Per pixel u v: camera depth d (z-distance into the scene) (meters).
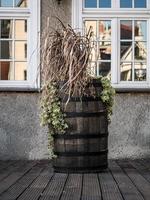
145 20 6.07
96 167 4.61
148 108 6.00
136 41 6.08
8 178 4.31
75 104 4.56
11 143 6.00
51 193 3.57
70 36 4.56
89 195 3.49
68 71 4.57
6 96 5.99
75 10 6.03
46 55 4.61
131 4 6.08
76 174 4.55
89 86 4.58
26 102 5.99
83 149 4.57
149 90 5.96
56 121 4.55
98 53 6.01
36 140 6.01
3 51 6.05
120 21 6.07
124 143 6.01
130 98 5.99
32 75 6.00
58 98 4.59
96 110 4.59
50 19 6.01
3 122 6.00
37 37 6.02
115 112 5.99
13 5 6.06
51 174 4.57
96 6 6.07
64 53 4.54
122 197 3.41
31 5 6.04
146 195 3.47
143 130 6.01
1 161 5.88
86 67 4.55
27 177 4.37
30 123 6.00
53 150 4.66
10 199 3.33
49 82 4.60
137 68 6.08
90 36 4.61
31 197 3.40
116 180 4.17
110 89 4.71
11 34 6.05
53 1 6.03
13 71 6.03
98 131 4.61
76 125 4.56
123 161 5.80
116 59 6.05
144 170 4.88
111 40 6.06
